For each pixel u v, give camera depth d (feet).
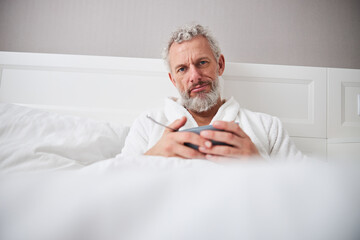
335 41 5.58
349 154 4.16
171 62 3.80
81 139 2.98
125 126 3.73
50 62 4.61
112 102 4.55
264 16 5.64
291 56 5.55
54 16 5.68
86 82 4.59
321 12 5.64
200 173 0.68
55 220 0.53
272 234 0.55
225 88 4.61
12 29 5.63
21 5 5.68
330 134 4.51
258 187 0.63
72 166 2.52
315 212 0.58
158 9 5.70
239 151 2.13
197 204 0.59
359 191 0.62
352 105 4.59
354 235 0.57
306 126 4.51
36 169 2.32
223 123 2.26
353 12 5.63
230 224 0.56
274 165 0.78
